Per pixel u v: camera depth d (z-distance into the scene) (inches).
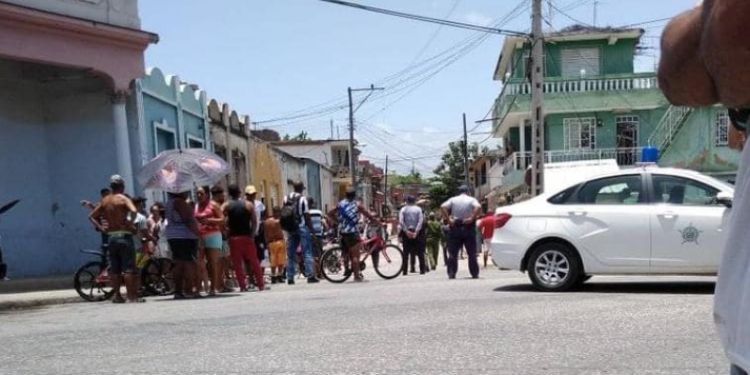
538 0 724.0
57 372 188.9
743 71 44.3
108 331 260.2
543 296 318.7
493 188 1829.5
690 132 1096.8
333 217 743.1
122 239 389.1
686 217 318.3
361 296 352.2
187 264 399.9
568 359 186.2
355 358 193.9
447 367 180.7
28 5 488.4
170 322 278.4
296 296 373.1
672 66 52.6
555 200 348.5
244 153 971.3
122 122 562.6
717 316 51.5
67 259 578.2
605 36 1244.5
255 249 451.5
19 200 520.7
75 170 577.3
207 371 183.9
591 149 1241.4
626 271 329.1
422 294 346.0
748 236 48.0
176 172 429.7
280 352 205.5
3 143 549.3
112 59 548.7
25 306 401.7
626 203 334.3
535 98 730.2
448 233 475.2
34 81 570.9
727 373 168.2
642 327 228.5
